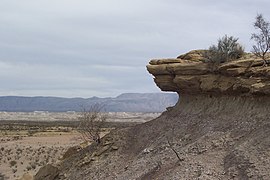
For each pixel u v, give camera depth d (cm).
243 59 2356
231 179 1702
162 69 2786
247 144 1856
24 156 5484
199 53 2814
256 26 2375
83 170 2695
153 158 2297
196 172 1859
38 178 2927
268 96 2078
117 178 2316
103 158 2717
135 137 2789
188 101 2773
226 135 2080
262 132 1888
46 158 5156
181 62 2778
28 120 17525
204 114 2484
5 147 6500
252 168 1681
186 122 2539
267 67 2117
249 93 2192
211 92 2525
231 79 2330
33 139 7669
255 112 2112
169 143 2191
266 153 1722
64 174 2811
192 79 2588
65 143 6888
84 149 3038
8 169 4544
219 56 2427
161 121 2798
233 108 2298
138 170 2256
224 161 1861
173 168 2017
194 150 2089
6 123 13812
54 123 14038
